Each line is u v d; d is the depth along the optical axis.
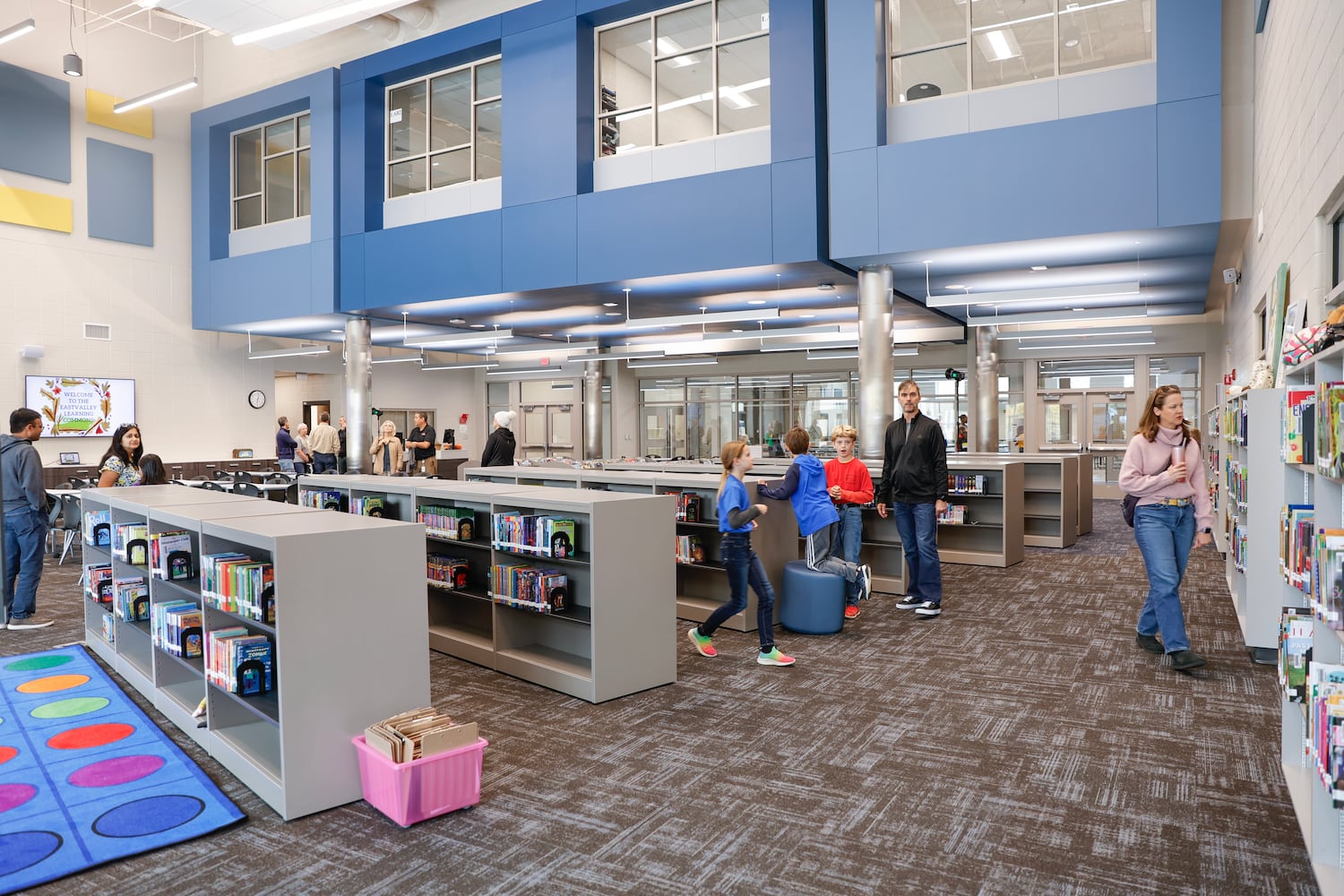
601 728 3.83
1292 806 2.95
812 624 5.57
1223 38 7.32
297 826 2.90
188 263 14.06
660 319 9.58
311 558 2.99
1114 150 7.29
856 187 8.41
